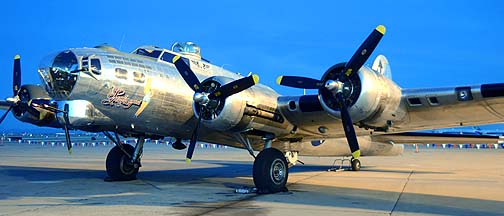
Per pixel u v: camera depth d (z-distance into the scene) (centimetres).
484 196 822
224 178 1144
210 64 1015
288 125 922
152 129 920
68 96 798
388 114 800
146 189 891
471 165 1794
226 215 604
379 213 623
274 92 915
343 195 822
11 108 993
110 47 870
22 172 1316
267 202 725
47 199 748
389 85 788
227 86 791
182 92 878
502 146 4838
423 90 784
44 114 985
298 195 820
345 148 1305
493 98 737
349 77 772
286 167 878
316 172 1390
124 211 629
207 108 820
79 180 1070
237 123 825
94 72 785
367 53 761
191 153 816
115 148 1052
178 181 1056
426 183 1055
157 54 905
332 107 796
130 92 818
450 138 1351
